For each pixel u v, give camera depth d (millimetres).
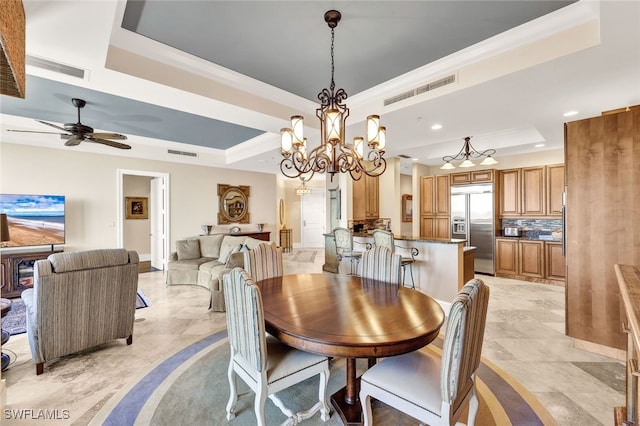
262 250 3037
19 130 4062
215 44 2494
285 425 1758
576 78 2502
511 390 2148
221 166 7164
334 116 2242
